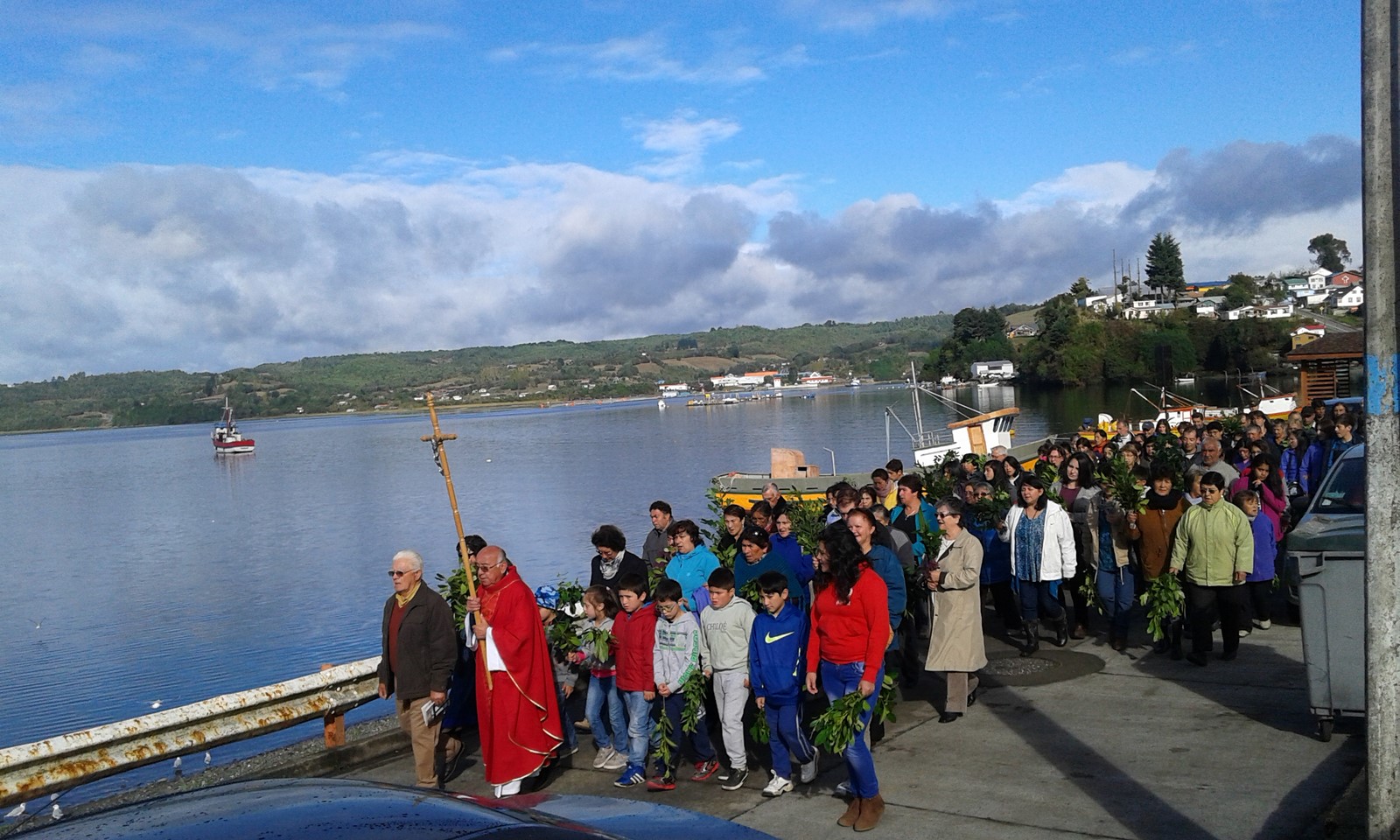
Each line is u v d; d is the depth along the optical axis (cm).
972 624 855
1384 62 421
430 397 802
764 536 885
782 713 721
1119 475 1095
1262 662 964
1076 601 1138
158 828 307
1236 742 751
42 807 1113
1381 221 424
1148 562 1026
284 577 3484
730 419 13925
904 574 907
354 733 1184
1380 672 432
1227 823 613
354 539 4356
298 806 324
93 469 11625
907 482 1056
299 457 11750
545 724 766
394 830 304
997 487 1352
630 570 864
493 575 759
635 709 775
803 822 679
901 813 676
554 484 6100
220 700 798
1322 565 722
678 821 416
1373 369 431
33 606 3195
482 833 309
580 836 325
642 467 6869
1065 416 7831
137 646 2464
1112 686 926
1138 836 607
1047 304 15175
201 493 7700
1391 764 430
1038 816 649
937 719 872
